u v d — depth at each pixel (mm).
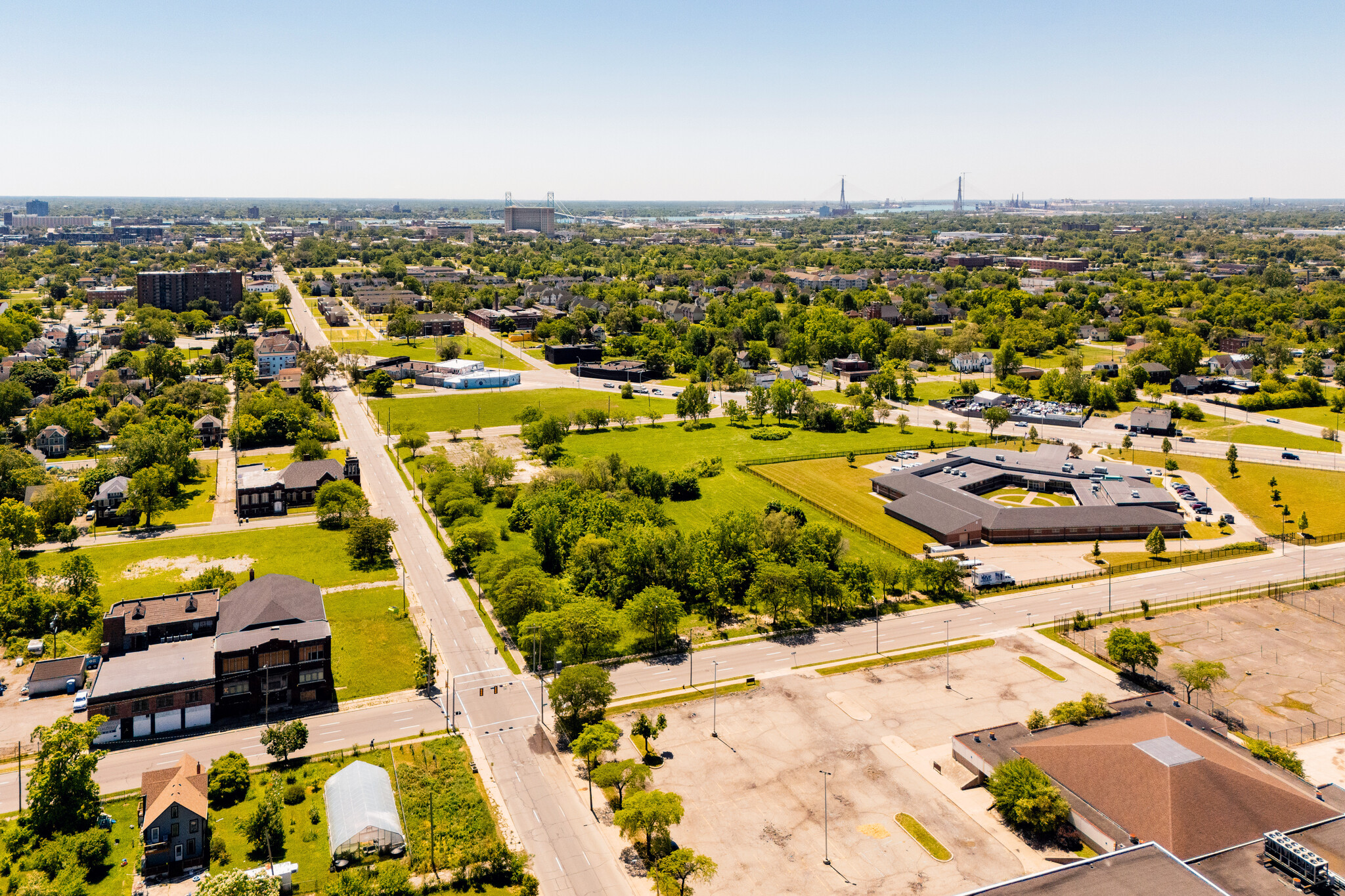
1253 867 116125
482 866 122000
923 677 174875
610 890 120250
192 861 123562
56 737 129375
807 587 198875
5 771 143875
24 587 191750
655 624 185125
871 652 185375
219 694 160750
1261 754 143500
